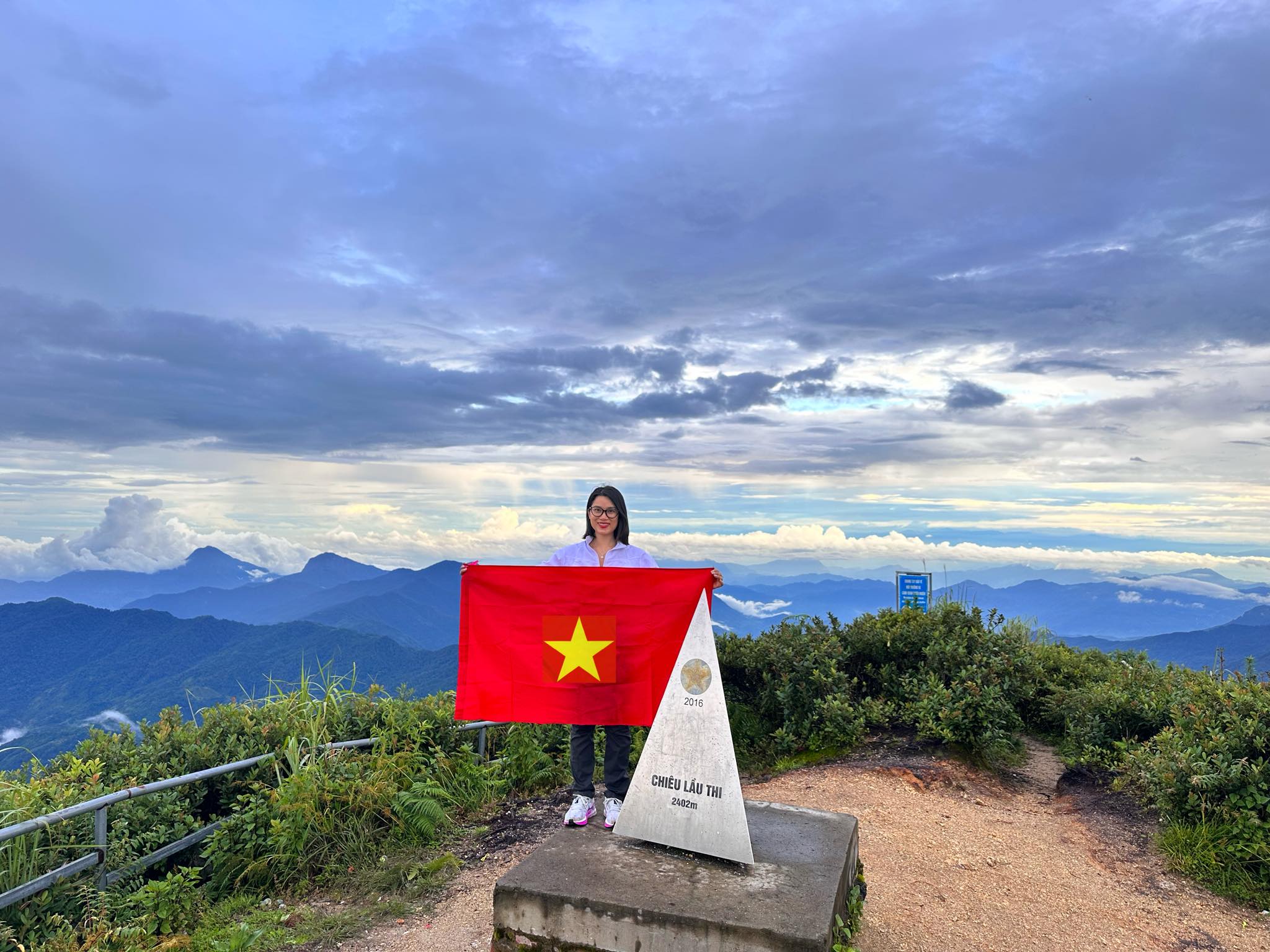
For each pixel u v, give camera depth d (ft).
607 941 11.04
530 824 20.62
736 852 12.48
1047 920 14.37
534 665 15.33
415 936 14.83
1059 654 33.14
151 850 18.21
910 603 33.04
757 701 28.07
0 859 15.42
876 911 14.43
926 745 24.68
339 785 19.75
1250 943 13.61
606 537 16.10
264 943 14.85
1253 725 17.43
